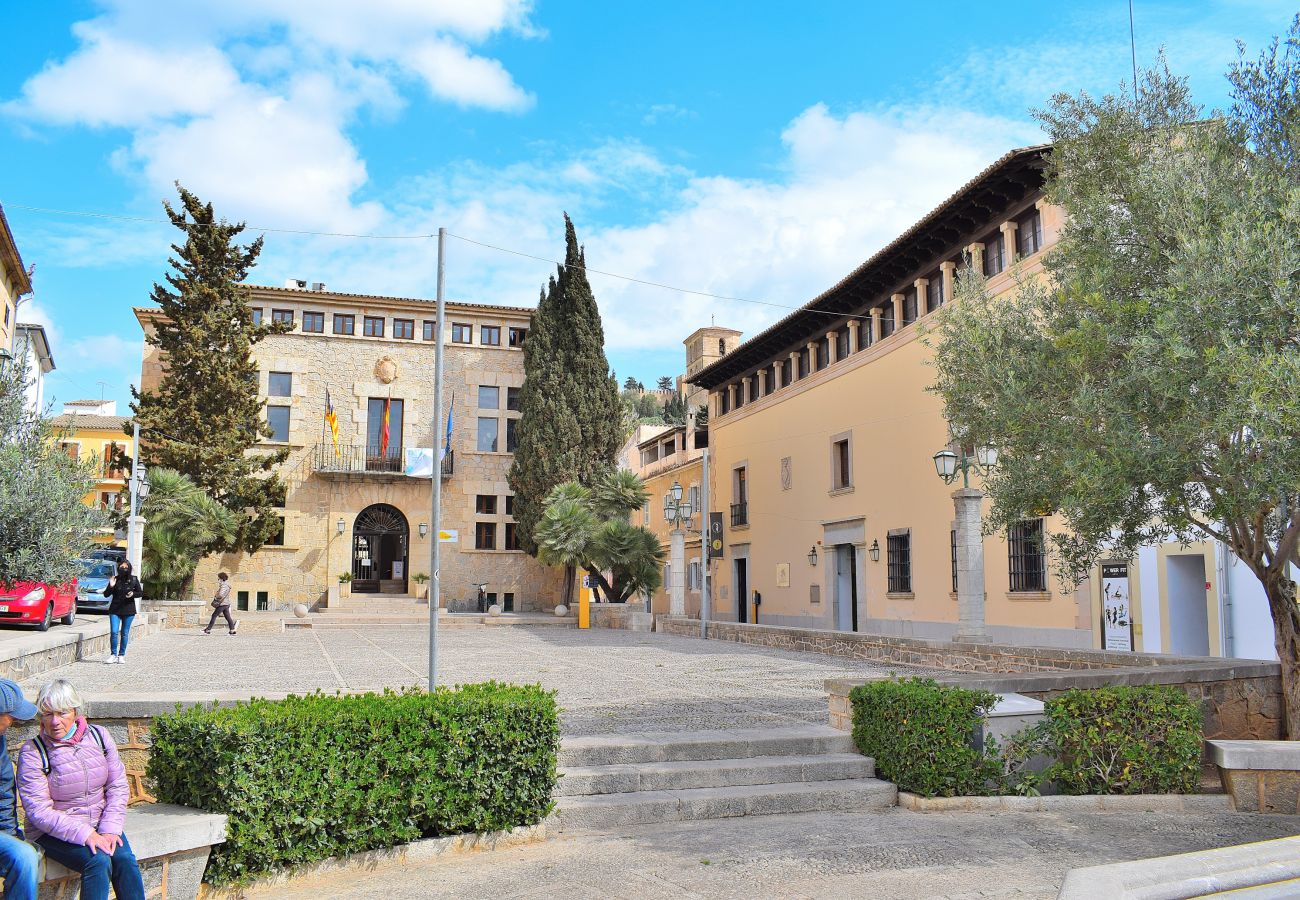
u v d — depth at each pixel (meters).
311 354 39.75
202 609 29.22
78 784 5.24
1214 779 8.91
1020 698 8.77
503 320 42.09
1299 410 6.38
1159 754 8.45
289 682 14.05
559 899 5.90
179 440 31.66
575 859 6.79
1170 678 9.55
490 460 41.12
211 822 5.85
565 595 40.34
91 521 10.37
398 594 40.12
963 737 8.39
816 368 30.98
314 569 38.66
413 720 6.87
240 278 33.25
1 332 28.11
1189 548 15.80
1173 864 4.95
